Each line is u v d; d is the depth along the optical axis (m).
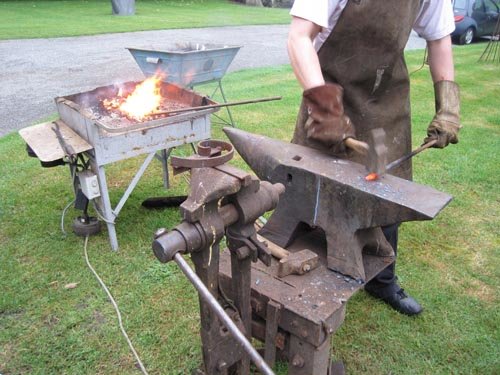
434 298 2.56
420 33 2.07
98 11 16.34
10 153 4.44
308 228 1.97
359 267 1.63
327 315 1.45
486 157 4.57
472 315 2.44
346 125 1.61
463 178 4.08
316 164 1.73
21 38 10.65
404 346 2.22
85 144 2.67
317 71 1.62
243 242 1.42
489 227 3.32
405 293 2.47
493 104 6.63
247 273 1.50
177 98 3.37
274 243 1.83
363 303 2.50
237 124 5.38
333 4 1.68
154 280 2.69
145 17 15.03
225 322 1.21
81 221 3.12
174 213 3.45
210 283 1.44
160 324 2.35
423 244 3.10
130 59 8.83
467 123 5.71
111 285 2.64
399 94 2.01
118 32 11.84
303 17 1.64
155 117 2.94
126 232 3.17
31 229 3.17
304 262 1.65
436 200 1.47
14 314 2.40
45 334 2.27
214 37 11.88
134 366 2.10
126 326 2.33
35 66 8.18
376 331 2.31
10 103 6.08
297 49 1.64
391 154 2.06
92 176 2.75
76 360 2.13
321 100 1.58
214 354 1.54
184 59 3.85
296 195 1.75
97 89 3.28
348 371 2.08
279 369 2.01
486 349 2.21
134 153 2.78
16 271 2.72
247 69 8.58
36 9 16.08
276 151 1.84
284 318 1.50
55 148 2.63
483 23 13.09
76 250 2.95
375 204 1.52
